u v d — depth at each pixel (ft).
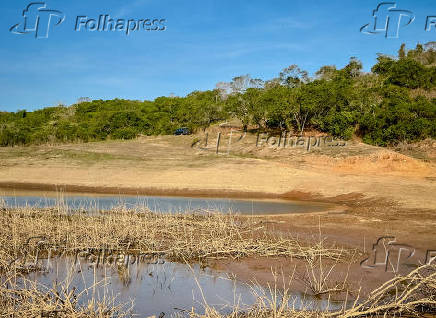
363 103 133.18
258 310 22.36
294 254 34.63
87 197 70.59
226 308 24.02
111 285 28.02
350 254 35.27
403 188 73.56
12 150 108.47
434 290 24.45
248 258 34.27
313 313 22.65
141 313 23.36
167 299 25.45
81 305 24.16
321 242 36.88
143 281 28.78
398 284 27.81
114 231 40.29
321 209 61.57
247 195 74.59
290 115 134.72
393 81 169.78
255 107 143.33
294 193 75.61
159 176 86.53
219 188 78.64
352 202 67.15
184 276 29.86
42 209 54.39
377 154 97.86
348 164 97.04
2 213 48.03
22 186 79.77
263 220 51.01
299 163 102.06
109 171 90.07
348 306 24.08
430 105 122.93
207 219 49.85
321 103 130.72
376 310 21.95
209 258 34.24
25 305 21.99
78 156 102.73
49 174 87.56
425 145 111.14
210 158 104.58
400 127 116.26
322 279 28.89
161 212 56.03
